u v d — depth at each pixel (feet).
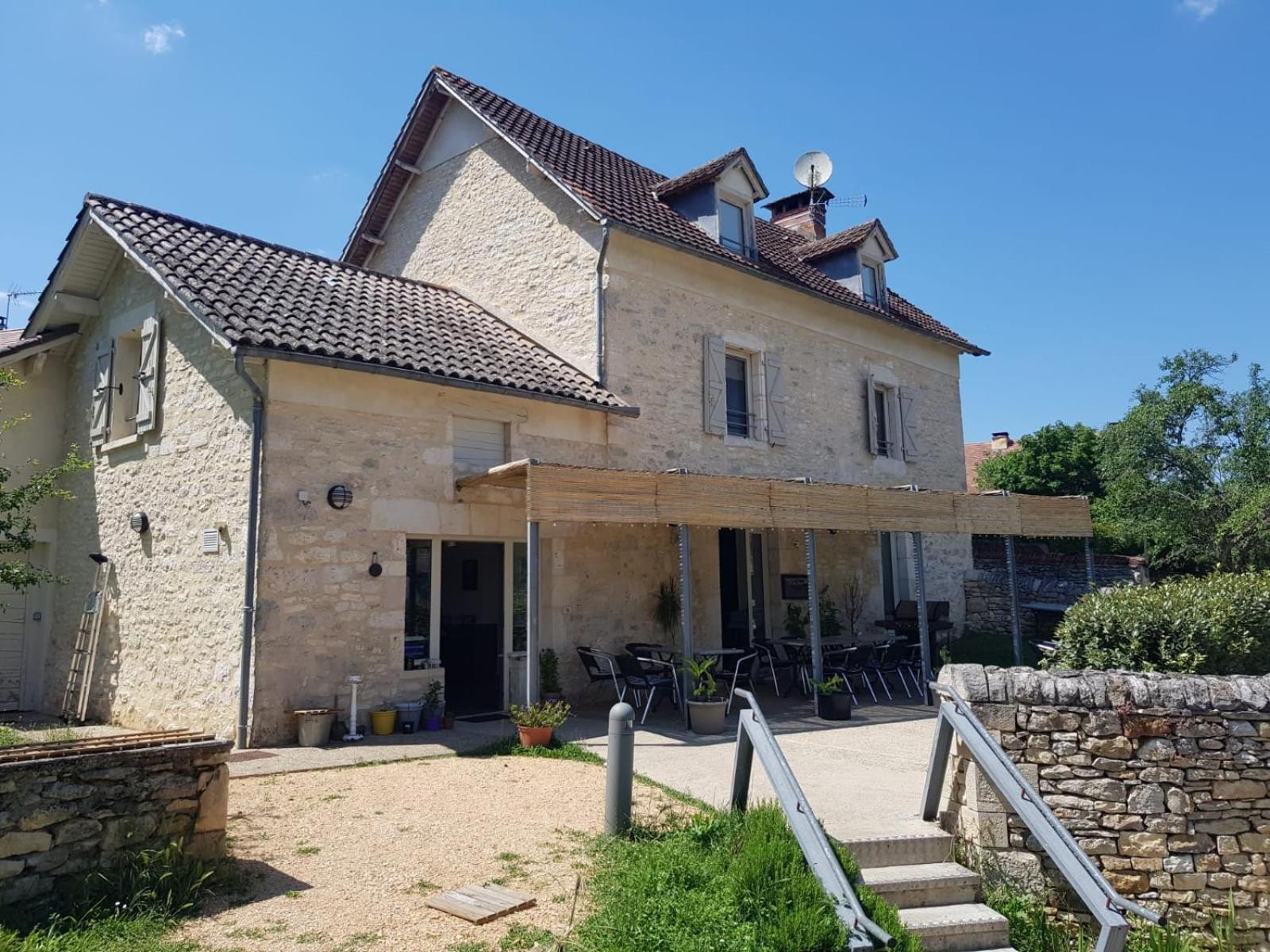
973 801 17.66
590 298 36.73
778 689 37.37
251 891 14.35
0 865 13.02
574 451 34.60
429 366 29.35
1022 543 58.03
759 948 12.64
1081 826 18.51
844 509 34.17
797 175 63.93
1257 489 47.29
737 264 40.57
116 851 14.21
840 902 13.58
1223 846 18.56
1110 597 25.18
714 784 21.17
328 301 32.35
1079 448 71.72
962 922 15.57
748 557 44.16
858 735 27.68
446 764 23.25
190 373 30.22
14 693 36.70
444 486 30.40
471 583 34.35
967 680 19.22
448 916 13.55
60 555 37.17
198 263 30.55
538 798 19.90
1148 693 19.07
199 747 15.37
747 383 43.73
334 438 27.76
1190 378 51.42
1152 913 13.37
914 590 52.37
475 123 43.60
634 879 14.48
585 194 36.68
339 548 27.45
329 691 26.81
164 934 12.66
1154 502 50.57
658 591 37.68
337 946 12.39
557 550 34.04
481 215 42.75
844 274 51.72
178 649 28.81
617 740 17.49
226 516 27.20
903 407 52.24
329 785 20.72
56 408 38.63
